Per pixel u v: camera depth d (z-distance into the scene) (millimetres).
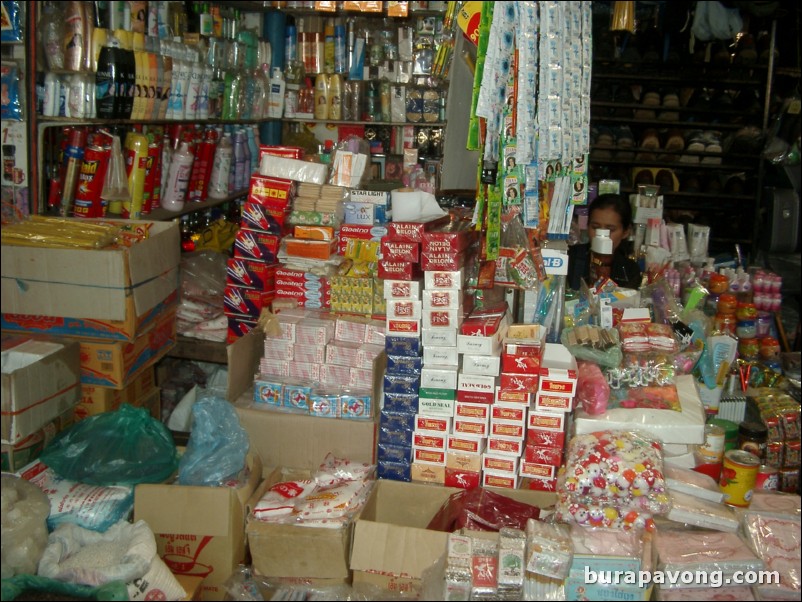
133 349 2514
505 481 2217
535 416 2174
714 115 5273
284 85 4793
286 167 2717
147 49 3062
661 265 3039
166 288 2732
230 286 2740
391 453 2297
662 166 5297
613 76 5203
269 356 2457
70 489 2100
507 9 1998
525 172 2113
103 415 2266
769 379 3010
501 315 2350
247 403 2432
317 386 2412
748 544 1886
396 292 2238
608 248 2736
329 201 2664
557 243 2498
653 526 1902
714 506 1960
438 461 2264
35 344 2320
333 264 2639
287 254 2660
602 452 1958
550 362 2225
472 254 2531
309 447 2352
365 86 5012
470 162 2586
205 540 2004
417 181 2939
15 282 2406
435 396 2240
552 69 2006
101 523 2021
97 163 2736
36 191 2545
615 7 3256
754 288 3557
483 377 2199
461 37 2441
